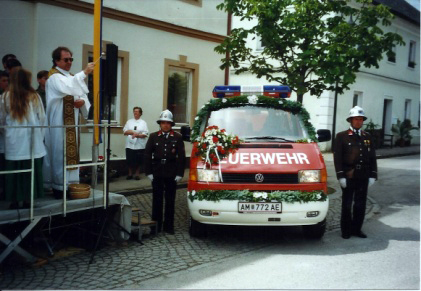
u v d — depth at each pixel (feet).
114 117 36.47
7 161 16.01
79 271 16.39
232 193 18.92
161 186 21.80
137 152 34.53
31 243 18.26
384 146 75.15
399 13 72.23
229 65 33.12
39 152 16.57
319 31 28.45
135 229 20.54
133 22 36.73
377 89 72.69
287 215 18.86
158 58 39.06
